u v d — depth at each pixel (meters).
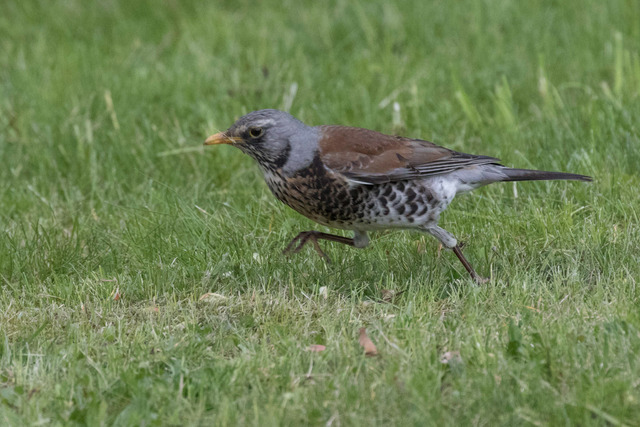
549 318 8.48
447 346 8.06
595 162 12.04
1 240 10.77
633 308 8.48
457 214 11.29
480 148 13.40
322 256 10.22
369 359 7.84
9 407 7.36
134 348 8.28
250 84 16.14
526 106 15.14
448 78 15.98
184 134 14.25
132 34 19.27
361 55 17.25
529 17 18.69
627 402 6.81
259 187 12.51
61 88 16.03
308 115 14.77
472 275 9.69
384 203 9.19
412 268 10.11
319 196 9.20
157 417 7.03
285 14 19.98
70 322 9.09
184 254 10.53
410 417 6.84
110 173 13.12
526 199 11.68
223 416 6.88
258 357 7.95
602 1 18.78
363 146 9.16
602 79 15.71
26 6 20.80
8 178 13.49
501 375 7.31
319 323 8.81
